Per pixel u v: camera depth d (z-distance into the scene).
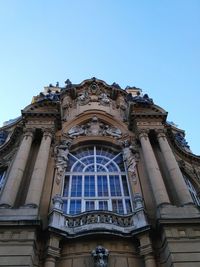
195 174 21.08
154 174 15.81
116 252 12.66
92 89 23.97
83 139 20.00
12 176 15.26
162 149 17.89
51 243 12.32
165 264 11.98
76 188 16.91
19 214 12.91
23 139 17.94
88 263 12.22
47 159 16.88
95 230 12.80
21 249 11.38
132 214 14.04
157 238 12.93
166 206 13.70
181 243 11.81
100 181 17.44
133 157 18.03
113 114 22.06
